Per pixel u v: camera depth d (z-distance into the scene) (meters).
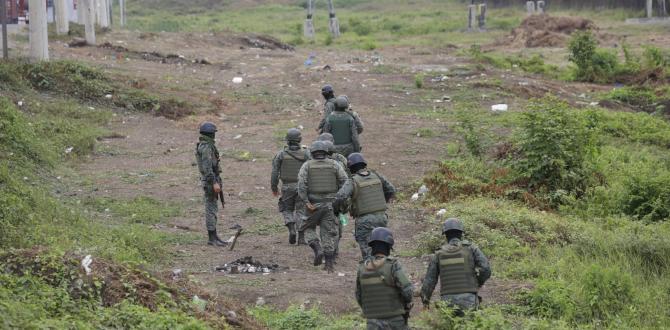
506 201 28.91
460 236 16.09
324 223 21.03
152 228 25.31
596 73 58.69
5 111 32.78
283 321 16.73
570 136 31.05
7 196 22.42
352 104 45.78
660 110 48.53
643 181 29.97
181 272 19.91
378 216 18.95
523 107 45.06
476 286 15.77
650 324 17.95
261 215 27.20
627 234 24.41
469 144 34.19
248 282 19.84
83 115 40.47
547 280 19.56
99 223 24.77
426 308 16.09
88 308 14.60
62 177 31.20
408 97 47.66
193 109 43.75
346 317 17.48
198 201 28.80
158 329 13.98
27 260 15.56
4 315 12.56
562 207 28.88
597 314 18.44
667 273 22.11
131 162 34.44
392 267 14.08
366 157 34.66
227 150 36.12
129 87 44.97
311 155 21.61
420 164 33.69
